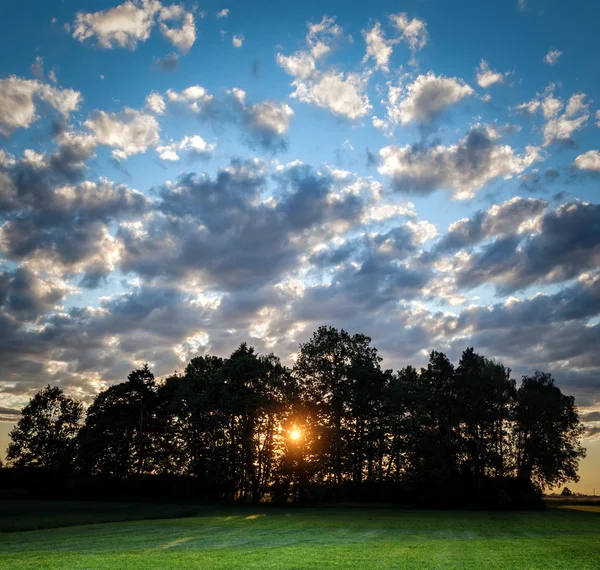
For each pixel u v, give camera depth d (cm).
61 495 8725
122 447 8625
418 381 8769
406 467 7962
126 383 8856
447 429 7906
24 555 2473
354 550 2681
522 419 8356
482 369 8431
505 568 2116
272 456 7719
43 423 9756
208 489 8000
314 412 7906
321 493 7331
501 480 7681
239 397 7562
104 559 2306
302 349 8425
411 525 4516
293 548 2780
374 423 8225
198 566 2122
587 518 5691
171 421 8912
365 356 8369
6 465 9531
